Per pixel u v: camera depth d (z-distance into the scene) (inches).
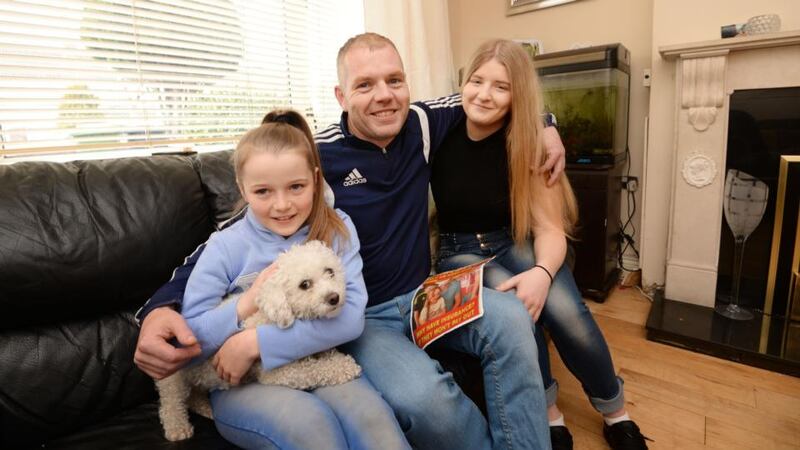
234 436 32.9
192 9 64.0
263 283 33.7
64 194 39.2
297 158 36.7
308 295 32.9
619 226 96.4
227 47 69.5
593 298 87.8
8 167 39.8
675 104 78.0
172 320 33.4
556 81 85.3
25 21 49.6
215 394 35.7
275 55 76.8
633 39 93.0
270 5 74.7
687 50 72.8
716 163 75.4
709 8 75.2
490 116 47.1
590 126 84.0
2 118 49.3
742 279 78.1
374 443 30.4
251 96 74.3
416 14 88.8
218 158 51.0
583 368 46.5
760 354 63.7
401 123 44.7
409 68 89.4
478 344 40.1
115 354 39.9
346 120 46.7
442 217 55.2
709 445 50.3
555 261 46.4
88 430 37.5
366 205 44.5
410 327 42.8
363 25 89.3
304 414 30.5
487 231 53.7
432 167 53.0
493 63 46.3
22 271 35.2
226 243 37.6
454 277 43.7
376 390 35.7
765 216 73.6
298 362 34.4
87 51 54.7
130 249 40.4
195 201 46.2
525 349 37.6
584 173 83.5
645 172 87.6
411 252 46.1
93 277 38.4
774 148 70.7
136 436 35.9
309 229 39.9
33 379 36.0
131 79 59.2
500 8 108.9
